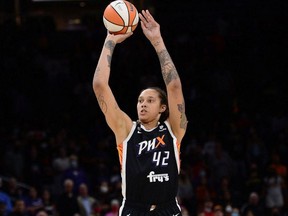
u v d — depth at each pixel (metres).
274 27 40.12
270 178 28.25
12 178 27.45
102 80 10.27
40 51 40.78
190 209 27.25
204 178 28.47
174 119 10.36
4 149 30.47
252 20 41.22
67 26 46.16
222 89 36.66
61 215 25.23
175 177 10.10
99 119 35.25
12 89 36.00
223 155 30.39
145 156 10.06
